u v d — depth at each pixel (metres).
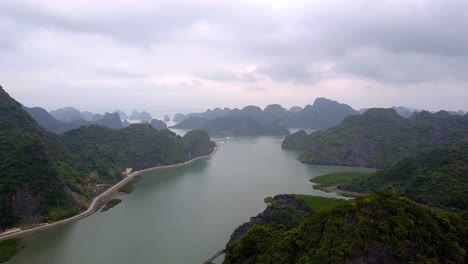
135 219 133.62
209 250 103.12
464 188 136.00
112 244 108.88
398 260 54.94
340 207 65.69
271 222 98.69
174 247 105.62
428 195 138.88
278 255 63.31
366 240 57.28
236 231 105.81
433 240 58.41
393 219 59.81
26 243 110.50
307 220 68.00
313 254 58.75
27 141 152.75
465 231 61.88
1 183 128.25
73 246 107.62
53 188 140.25
